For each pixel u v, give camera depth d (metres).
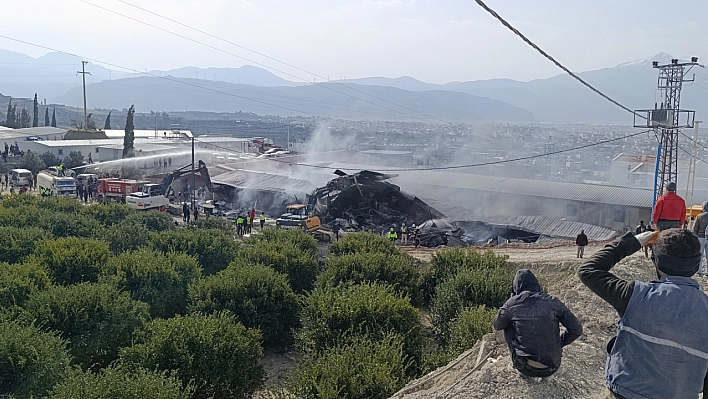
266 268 20.05
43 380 11.54
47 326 14.22
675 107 31.17
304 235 29.39
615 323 8.96
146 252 21.30
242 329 14.84
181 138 99.56
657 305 3.51
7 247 22.91
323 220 39.53
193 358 13.23
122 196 48.06
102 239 27.52
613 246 4.05
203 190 50.25
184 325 13.88
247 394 14.66
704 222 12.09
